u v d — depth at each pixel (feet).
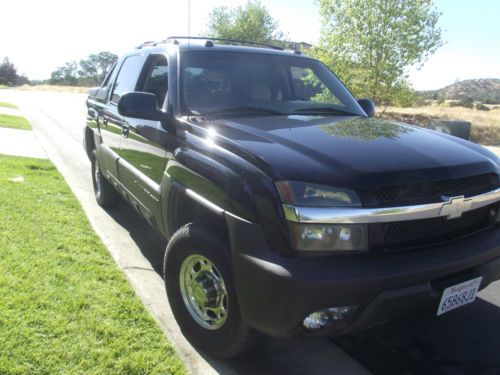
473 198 8.29
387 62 54.39
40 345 8.40
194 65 11.68
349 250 7.41
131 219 17.30
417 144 9.12
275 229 7.38
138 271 12.51
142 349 8.75
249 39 122.42
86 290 10.60
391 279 7.29
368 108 13.87
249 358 9.36
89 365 8.07
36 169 22.41
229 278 8.21
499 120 77.05
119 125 14.39
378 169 7.72
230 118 10.53
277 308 7.23
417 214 7.64
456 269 7.96
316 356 9.62
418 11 53.62
